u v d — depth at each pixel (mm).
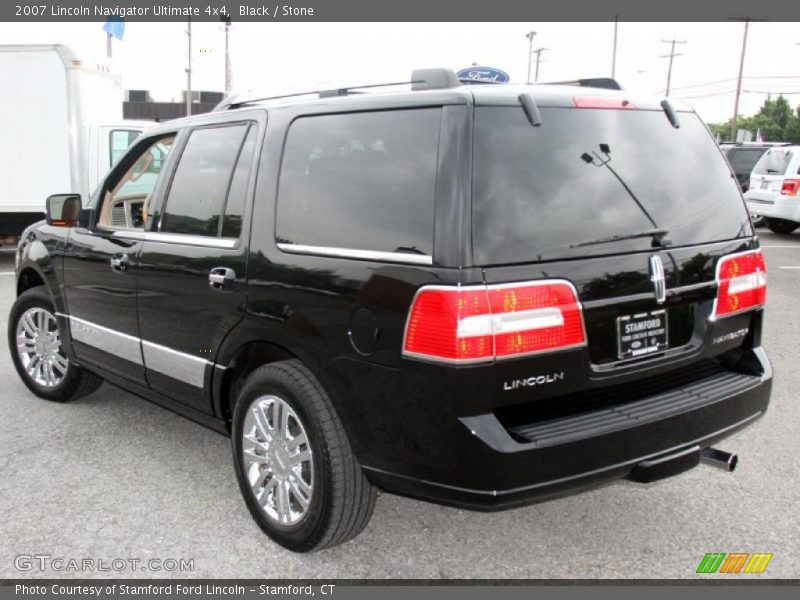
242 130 3691
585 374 2816
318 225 3146
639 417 2930
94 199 4680
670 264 3051
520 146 2787
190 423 4996
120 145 11734
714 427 3189
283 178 3371
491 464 2627
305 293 3104
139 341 4199
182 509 3758
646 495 3943
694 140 3395
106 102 12508
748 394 3326
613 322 2887
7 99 11555
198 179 3877
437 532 3561
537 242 2725
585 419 2865
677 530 3582
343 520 3096
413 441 2770
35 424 4938
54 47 11445
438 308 2627
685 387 3238
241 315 3430
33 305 5277
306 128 3334
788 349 6922
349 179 3074
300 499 3232
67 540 3453
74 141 11633
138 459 4371
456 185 2660
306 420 3107
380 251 2861
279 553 3363
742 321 3416
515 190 2732
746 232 3439
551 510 3787
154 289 4004
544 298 2693
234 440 3529
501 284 2623
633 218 2990
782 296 9508
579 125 2975
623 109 3156
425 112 2855
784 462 4352
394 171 2898
